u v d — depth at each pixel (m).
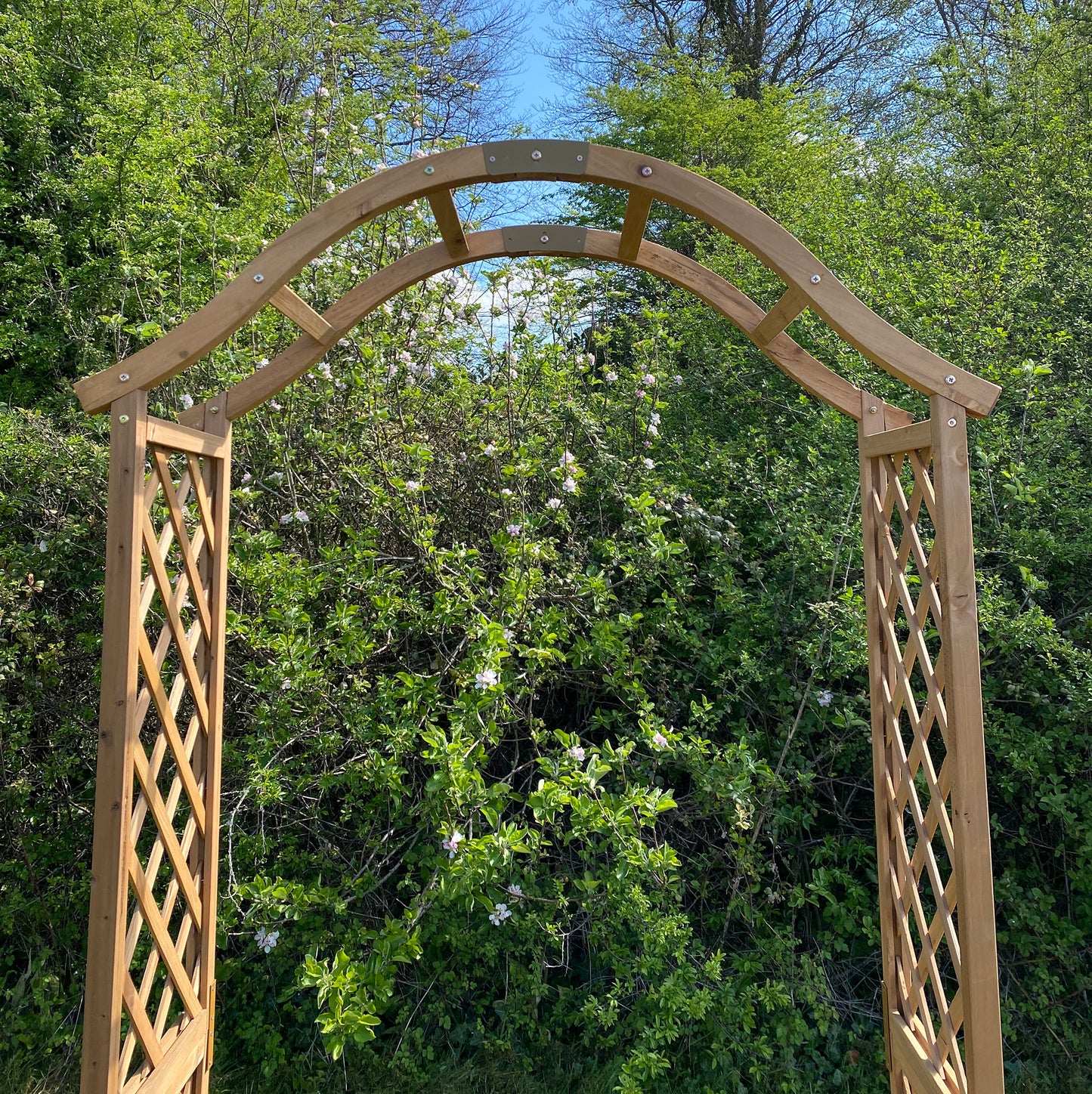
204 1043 2.21
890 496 2.29
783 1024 2.81
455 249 2.22
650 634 3.46
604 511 3.74
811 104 8.27
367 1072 2.81
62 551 3.51
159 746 2.02
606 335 4.09
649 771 3.19
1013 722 3.13
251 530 3.53
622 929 2.86
